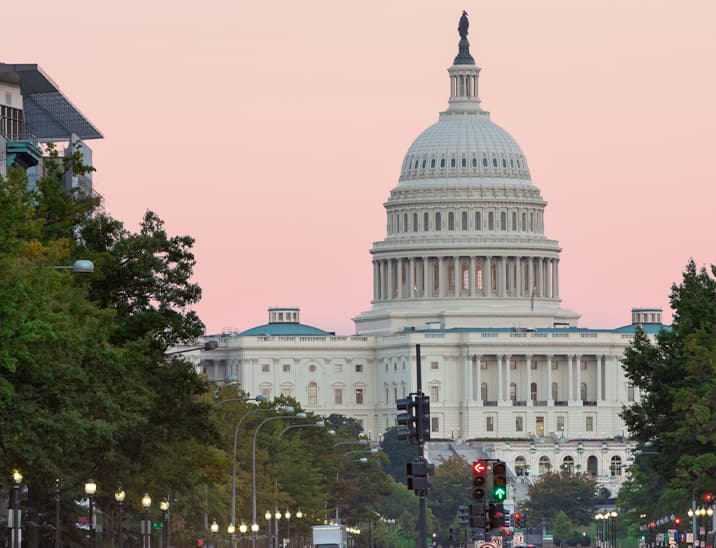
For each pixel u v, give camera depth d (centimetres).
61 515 14825
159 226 14888
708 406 17200
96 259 14200
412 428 12481
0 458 11875
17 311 10906
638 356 18862
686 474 17488
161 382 14562
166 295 14588
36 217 14100
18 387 11588
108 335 12950
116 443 13250
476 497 13250
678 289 19200
